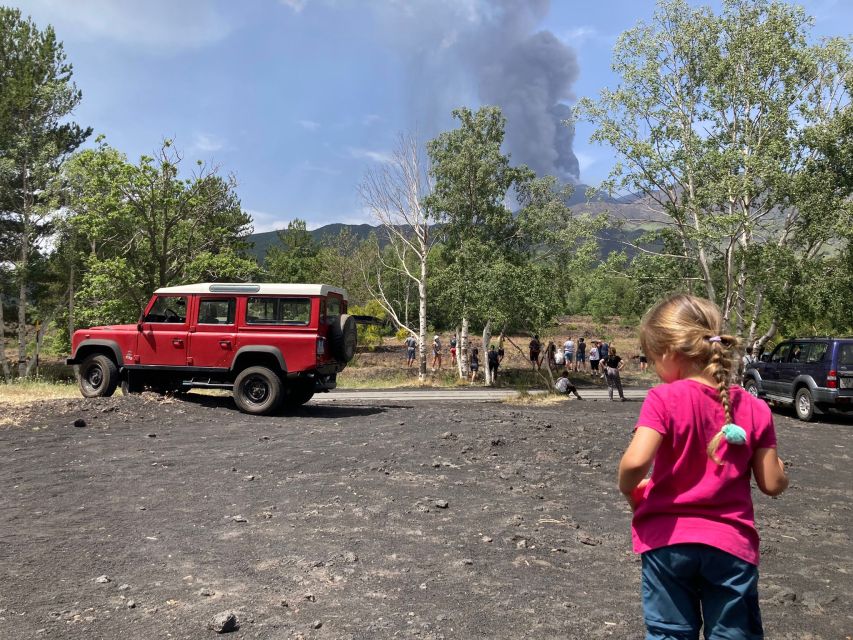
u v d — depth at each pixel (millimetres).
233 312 13633
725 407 2041
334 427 11492
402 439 9906
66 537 5062
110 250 33438
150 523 5547
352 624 3611
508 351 45219
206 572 4391
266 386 13227
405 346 50812
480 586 4301
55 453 8492
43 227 34188
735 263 24453
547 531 5754
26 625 3449
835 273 22484
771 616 4078
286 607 3824
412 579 4387
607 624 3738
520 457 8992
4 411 11234
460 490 7168
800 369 17016
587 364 41344
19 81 33781
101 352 14562
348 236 56031
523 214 32812
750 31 23500
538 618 3789
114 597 3895
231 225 34688
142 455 8562
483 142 32938
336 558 4762
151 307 14039
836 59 23203
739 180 22578
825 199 21797
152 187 28516
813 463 10305
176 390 14844
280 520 5766
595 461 9062
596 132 25078
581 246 26906
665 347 2199
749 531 2012
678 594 2027
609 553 5223
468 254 31188
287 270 65438
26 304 35094
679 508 2035
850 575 5000
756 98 23078
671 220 25688
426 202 32219
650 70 24297
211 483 7129
